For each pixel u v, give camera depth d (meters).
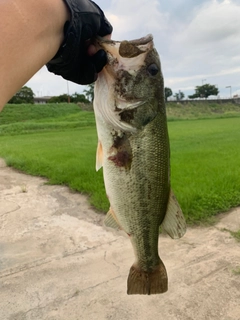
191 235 0.85
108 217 0.45
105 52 0.36
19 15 0.22
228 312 0.55
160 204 0.44
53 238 0.87
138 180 0.42
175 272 0.67
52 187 1.39
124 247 0.80
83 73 0.35
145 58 0.40
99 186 1.24
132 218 0.43
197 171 1.38
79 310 0.57
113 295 0.61
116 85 0.39
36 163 1.84
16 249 0.81
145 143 0.41
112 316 0.55
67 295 0.61
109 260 0.74
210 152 2.00
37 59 0.24
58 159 1.93
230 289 0.61
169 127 4.96
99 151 0.43
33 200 1.22
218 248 0.77
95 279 0.66
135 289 0.45
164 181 0.43
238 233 0.84
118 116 0.40
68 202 1.18
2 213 1.08
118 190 0.41
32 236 0.89
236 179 1.19
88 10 0.31
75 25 0.28
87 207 1.12
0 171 1.81
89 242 0.84
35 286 0.64
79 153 2.18
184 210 0.94
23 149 2.56
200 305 0.57
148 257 0.45
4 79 0.21
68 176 1.45
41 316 0.55
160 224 0.45
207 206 0.97
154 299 0.59
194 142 2.71
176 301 0.58
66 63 0.31
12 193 1.33
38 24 0.24
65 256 0.77
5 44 0.21
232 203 1.02
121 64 0.39
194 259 0.72
